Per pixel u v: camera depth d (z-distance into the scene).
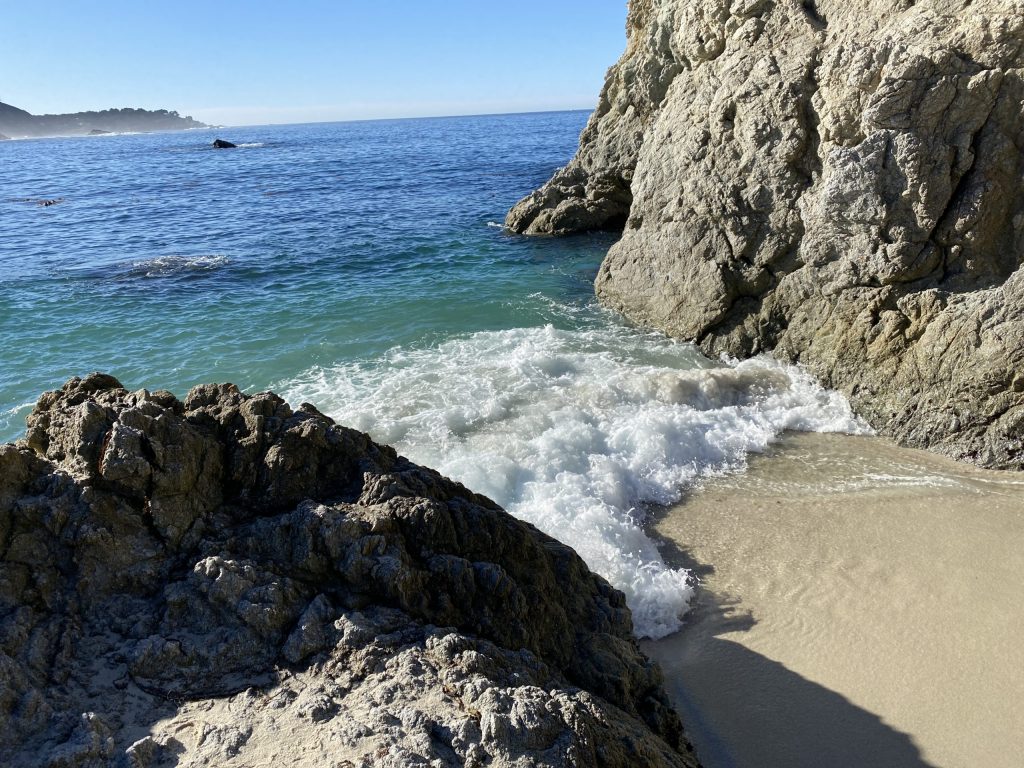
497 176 50.50
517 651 5.34
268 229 30.55
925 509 9.55
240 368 14.69
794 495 10.09
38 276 21.98
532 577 6.14
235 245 26.91
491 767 4.05
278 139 152.50
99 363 15.10
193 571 5.09
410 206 36.88
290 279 21.66
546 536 7.14
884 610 7.73
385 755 4.03
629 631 6.60
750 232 14.52
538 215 28.95
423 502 5.78
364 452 6.39
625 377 13.19
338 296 19.70
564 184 29.42
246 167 68.38
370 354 15.31
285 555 5.41
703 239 15.30
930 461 10.94
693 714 6.47
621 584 8.13
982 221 11.52
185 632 4.86
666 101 18.78
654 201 17.23
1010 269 11.55
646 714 5.87
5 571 4.82
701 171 15.51
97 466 5.33
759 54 14.78
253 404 6.21
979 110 11.37
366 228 30.31
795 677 6.88
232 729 4.26
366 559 5.28
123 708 4.39
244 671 4.72
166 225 32.44
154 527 5.33
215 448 5.92
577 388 12.97
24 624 4.64
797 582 8.27
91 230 31.34
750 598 8.07
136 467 5.28
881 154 11.95
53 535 5.04
